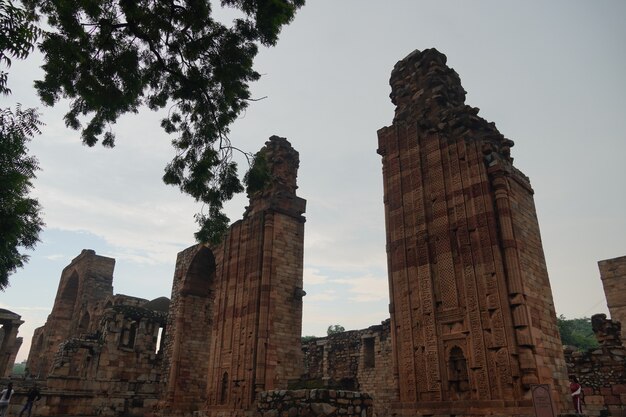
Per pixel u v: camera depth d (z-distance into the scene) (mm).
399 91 20781
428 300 15758
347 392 12164
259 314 22641
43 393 26625
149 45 12156
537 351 13164
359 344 29391
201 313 31750
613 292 33094
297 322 23625
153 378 33156
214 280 32688
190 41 12375
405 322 16219
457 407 13828
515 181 16438
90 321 47469
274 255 23969
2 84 7047
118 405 29750
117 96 12484
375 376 27203
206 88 13281
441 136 17656
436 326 15266
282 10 11820
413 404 14969
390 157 19266
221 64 12852
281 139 27625
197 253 31719
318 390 11680
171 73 12906
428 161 17750
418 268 16484
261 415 12656
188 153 14469
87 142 13391
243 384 21703
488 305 14102
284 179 26469
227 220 15273
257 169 15078
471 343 14141
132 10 10953
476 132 17156
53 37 10711
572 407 13578
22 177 10930
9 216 11273
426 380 14953
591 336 62125
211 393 23781
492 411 13000
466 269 15094
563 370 14109
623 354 19672
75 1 10422
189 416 28297
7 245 12023
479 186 15641
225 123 14008
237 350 23000
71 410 27609
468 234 15477
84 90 12000
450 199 16516
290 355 22688
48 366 50750
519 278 13844
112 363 32000
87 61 11562
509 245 14336
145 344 33969
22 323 40094
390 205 18500
